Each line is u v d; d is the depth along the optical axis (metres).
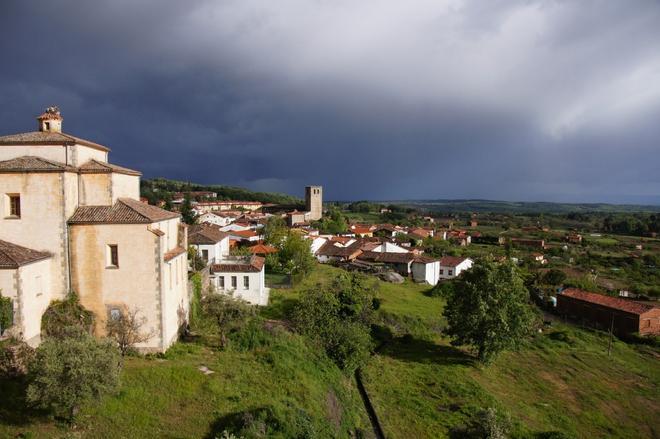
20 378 25.80
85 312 32.88
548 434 33.16
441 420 34.84
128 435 23.16
